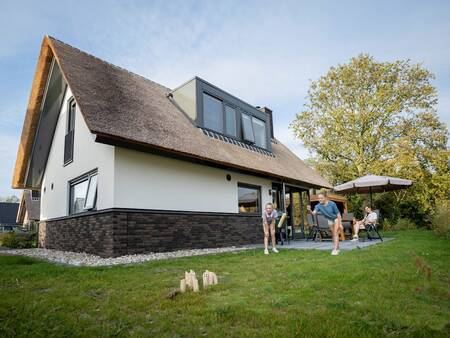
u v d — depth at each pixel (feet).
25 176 49.52
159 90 44.09
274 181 48.73
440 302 11.62
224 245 36.96
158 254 27.66
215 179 37.81
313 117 82.07
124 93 33.81
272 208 27.73
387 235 48.08
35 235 52.16
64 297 12.94
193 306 11.26
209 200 36.42
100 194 29.12
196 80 39.65
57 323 9.96
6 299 12.73
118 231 26.68
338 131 77.00
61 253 32.68
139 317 10.39
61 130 41.63
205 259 23.21
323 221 40.96
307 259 22.02
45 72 37.96
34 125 43.14
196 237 33.55
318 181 58.18
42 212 47.65
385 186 48.19
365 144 75.61
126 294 13.16
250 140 47.39
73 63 32.83
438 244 30.53
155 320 10.07
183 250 31.65
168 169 32.30
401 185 47.14
